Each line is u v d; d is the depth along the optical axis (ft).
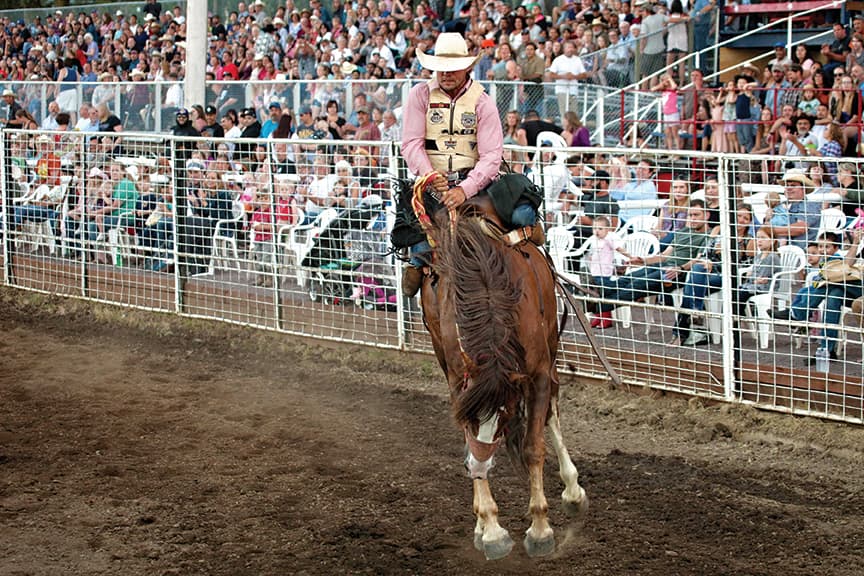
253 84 52.49
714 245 28.76
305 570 18.07
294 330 35.99
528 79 52.21
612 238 30.35
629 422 26.73
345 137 47.55
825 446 24.26
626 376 28.91
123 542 19.35
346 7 71.31
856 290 27.12
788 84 48.32
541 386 17.88
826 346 25.44
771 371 26.23
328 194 34.63
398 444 25.38
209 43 77.77
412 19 67.51
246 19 79.20
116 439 25.73
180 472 23.31
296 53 64.54
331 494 21.84
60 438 25.80
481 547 17.42
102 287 41.86
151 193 40.14
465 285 16.96
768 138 43.78
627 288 29.40
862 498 21.54
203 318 38.14
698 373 27.68
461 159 19.76
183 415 27.91
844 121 43.62
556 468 23.54
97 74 82.79
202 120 45.91
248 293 37.22
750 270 26.86
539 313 18.02
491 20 60.95
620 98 50.90
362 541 19.34
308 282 35.91
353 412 28.19
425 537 19.54
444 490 22.09
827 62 54.03
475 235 17.54
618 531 19.85
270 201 35.63
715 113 47.96
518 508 21.11
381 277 32.89
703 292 29.19
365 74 58.29
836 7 55.77
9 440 25.59
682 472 23.18
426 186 18.90
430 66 19.06
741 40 58.13
